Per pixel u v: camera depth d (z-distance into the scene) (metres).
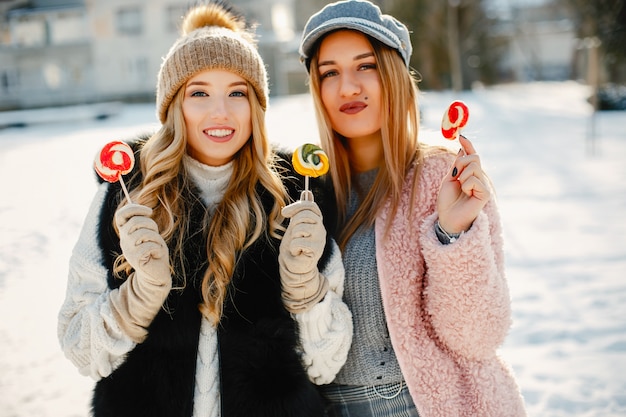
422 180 2.17
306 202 1.88
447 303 1.96
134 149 2.19
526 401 3.75
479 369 2.04
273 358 1.89
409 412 2.12
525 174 11.76
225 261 1.93
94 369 1.91
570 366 4.13
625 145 15.33
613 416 3.51
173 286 1.93
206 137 2.02
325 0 48.34
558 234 7.32
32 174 12.55
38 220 8.51
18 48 42.34
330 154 2.32
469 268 1.91
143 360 1.86
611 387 3.82
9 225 8.26
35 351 4.62
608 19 27.77
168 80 2.04
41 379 4.19
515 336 4.65
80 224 8.27
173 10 40.91
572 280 5.70
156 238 1.77
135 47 41.53
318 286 1.94
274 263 1.99
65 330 1.99
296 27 52.34
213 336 1.93
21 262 6.71
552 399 3.74
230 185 2.08
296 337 1.94
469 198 1.95
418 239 2.12
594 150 14.47
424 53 41.16
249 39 2.23
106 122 26.42
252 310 1.92
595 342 4.45
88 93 42.03
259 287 1.95
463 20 42.53
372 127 2.25
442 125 2.03
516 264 6.28
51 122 26.91
